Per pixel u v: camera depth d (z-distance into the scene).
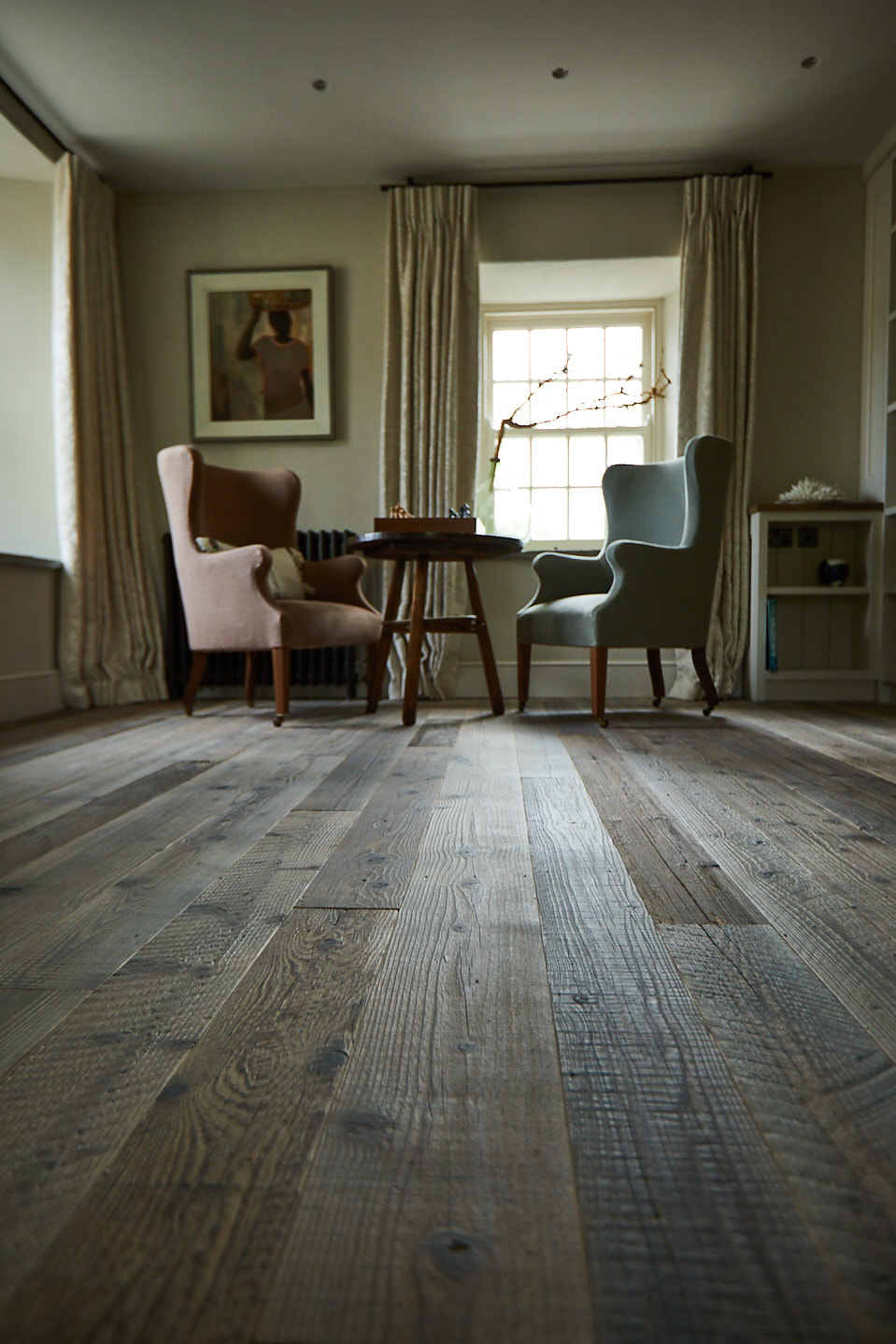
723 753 2.61
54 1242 0.57
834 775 2.25
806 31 3.35
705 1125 0.69
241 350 4.59
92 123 3.94
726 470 3.54
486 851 1.51
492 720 3.53
